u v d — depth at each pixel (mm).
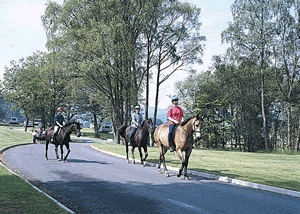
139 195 7750
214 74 53375
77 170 12008
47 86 44406
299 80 40781
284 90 43438
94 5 30297
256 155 21672
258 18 39281
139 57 33250
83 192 8047
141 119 15234
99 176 10625
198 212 6293
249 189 8852
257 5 38781
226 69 46812
